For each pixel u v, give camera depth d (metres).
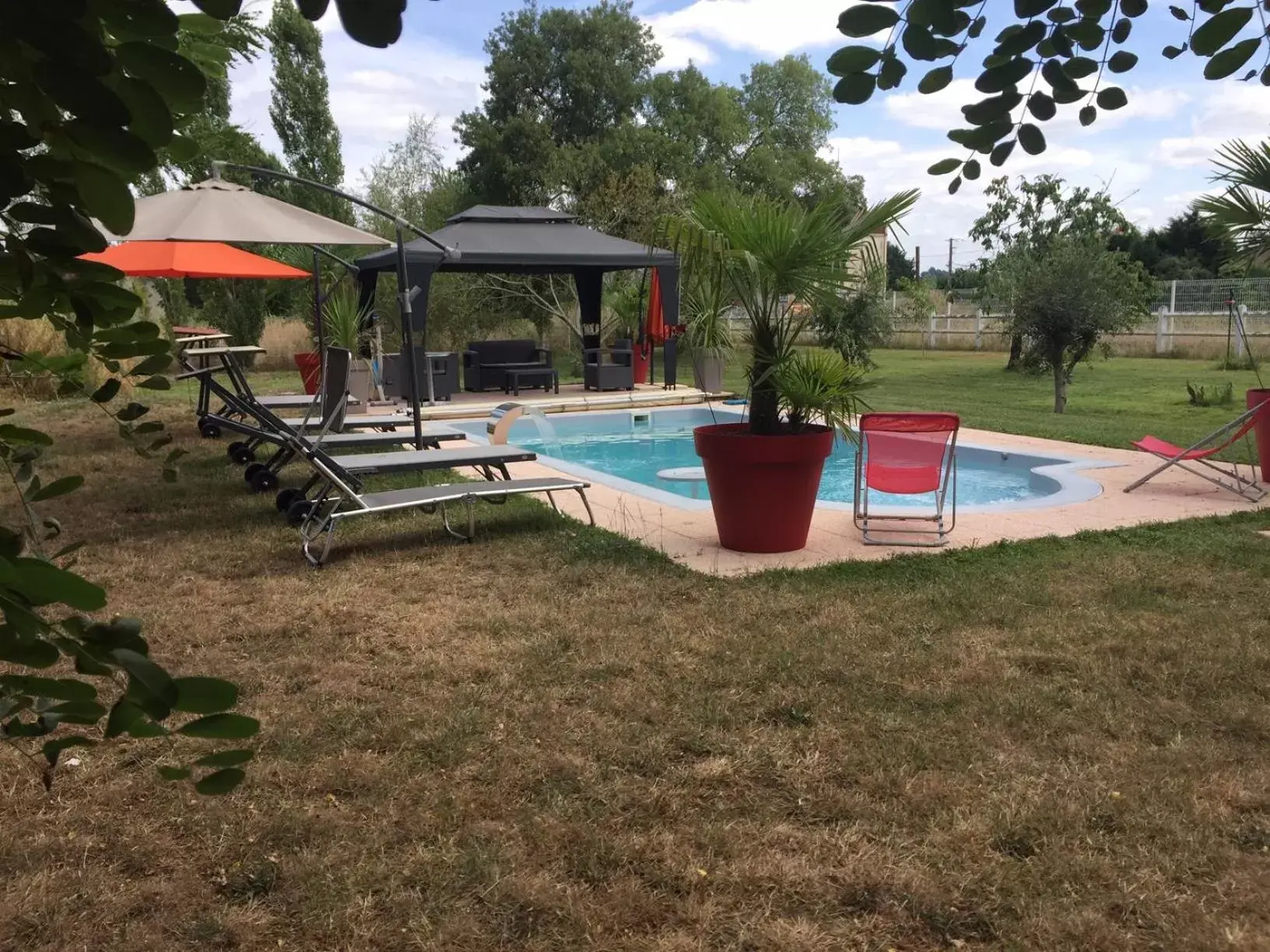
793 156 37.69
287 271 10.30
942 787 3.05
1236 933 2.35
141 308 1.02
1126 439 10.43
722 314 6.09
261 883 2.62
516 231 15.98
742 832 2.82
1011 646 4.30
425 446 9.25
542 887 2.58
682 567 5.60
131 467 9.17
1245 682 3.86
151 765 3.26
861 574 5.47
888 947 2.35
